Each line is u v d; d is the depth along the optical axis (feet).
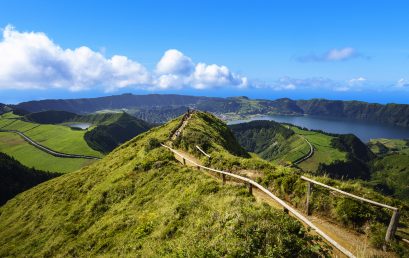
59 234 98.84
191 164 106.32
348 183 59.88
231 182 77.41
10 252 102.99
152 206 82.43
